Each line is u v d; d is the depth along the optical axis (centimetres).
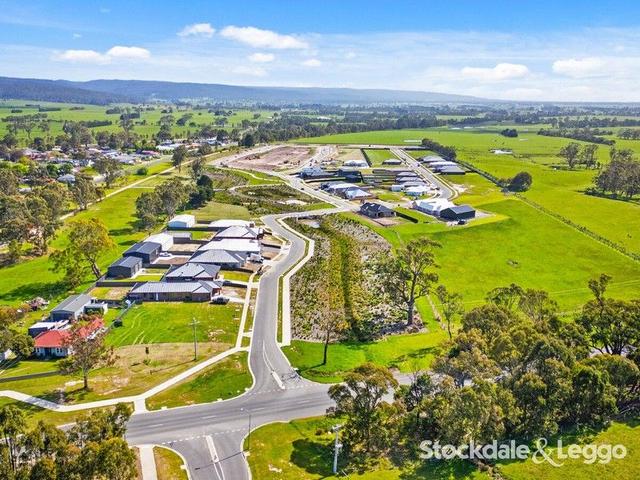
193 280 14512
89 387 9512
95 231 14638
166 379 9800
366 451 7856
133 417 8594
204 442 7969
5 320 10912
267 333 11844
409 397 8500
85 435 6794
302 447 7919
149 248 16350
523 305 11044
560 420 8256
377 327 12475
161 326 12050
